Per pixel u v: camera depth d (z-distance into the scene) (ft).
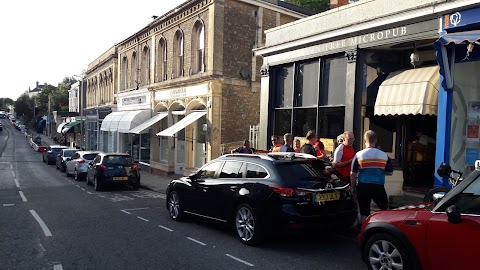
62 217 31.35
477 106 27.04
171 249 21.97
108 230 26.71
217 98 53.93
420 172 33.81
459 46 26.50
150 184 55.26
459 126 27.04
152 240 23.97
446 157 26.66
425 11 27.89
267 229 21.44
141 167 79.97
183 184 28.73
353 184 22.68
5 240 24.08
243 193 22.75
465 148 27.17
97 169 49.52
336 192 21.83
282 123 43.62
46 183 58.29
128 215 32.19
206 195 26.17
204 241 23.66
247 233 22.58
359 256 20.40
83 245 22.89
